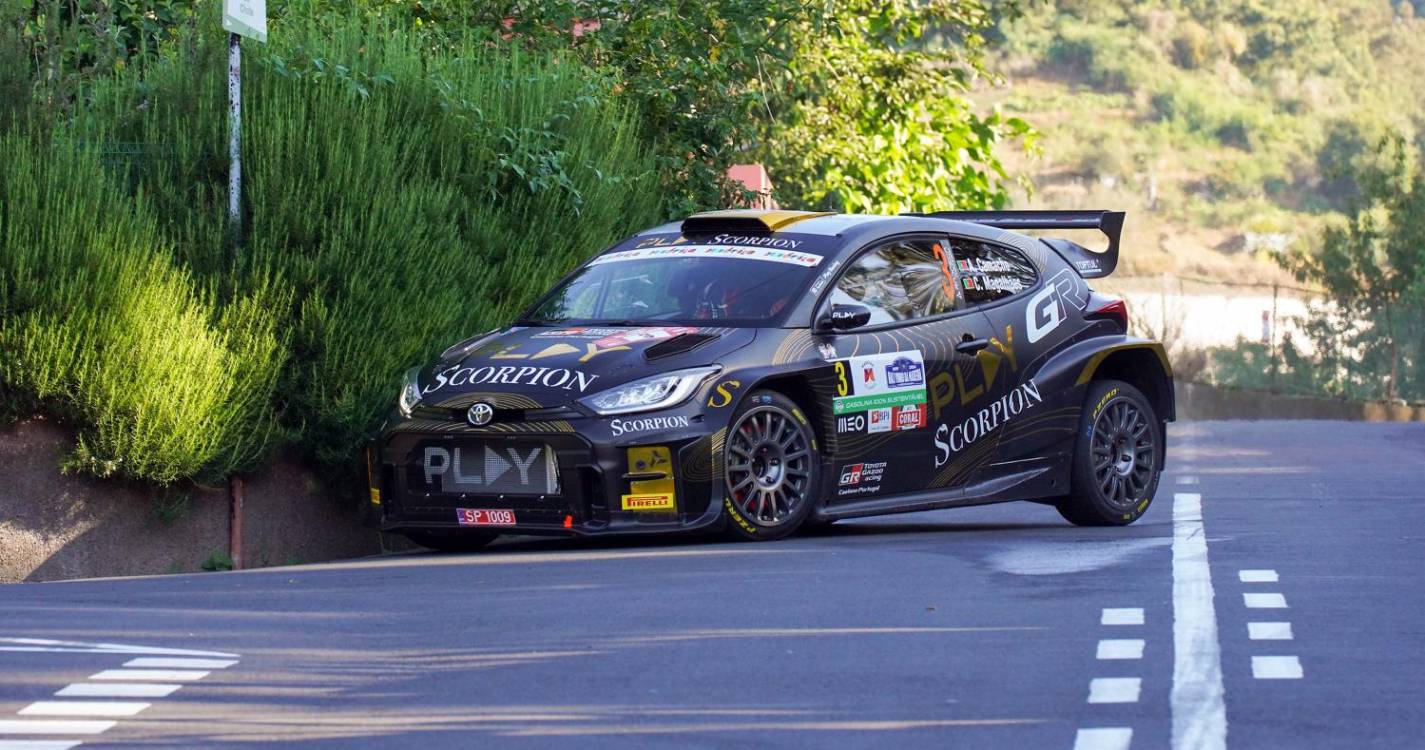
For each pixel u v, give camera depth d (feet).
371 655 50.19
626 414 69.05
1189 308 357.20
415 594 60.39
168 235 75.92
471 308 84.74
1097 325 86.02
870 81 189.26
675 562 66.39
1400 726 42.01
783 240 78.64
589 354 71.61
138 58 84.58
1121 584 61.41
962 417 79.25
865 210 190.39
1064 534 78.64
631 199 100.83
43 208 70.59
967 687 45.80
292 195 77.97
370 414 77.97
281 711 44.09
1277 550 70.85
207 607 58.23
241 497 75.87
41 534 70.18
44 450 70.28
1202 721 42.29
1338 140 647.97
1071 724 42.14
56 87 74.38
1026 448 82.12
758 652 49.88
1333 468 124.88
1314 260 288.51
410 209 81.00
